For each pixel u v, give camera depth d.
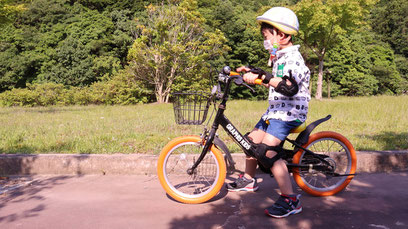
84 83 28.03
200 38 21.25
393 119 7.32
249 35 28.28
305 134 2.85
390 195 2.94
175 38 20.12
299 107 2.56
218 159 2.78
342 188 2.99
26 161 3.68
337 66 33.56
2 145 4.61
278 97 2.60
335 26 21.27
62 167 3.69
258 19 2.63
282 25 2.54
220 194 3.04
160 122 7.12
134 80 21.41
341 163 3.64
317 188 2.96
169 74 21.16
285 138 2.69
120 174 3.68
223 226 2.34
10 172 3.67
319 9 20.17
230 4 30.70
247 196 2.97
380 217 2.47
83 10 33.34
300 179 2.93
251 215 2.54
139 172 3.67
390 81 36.06
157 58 19.95
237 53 28.77
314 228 2.30
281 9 2.60
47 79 28.30
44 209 2.67
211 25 29.20
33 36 30.27
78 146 4.41
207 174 3.46
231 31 27.88
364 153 3.70
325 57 32.28
